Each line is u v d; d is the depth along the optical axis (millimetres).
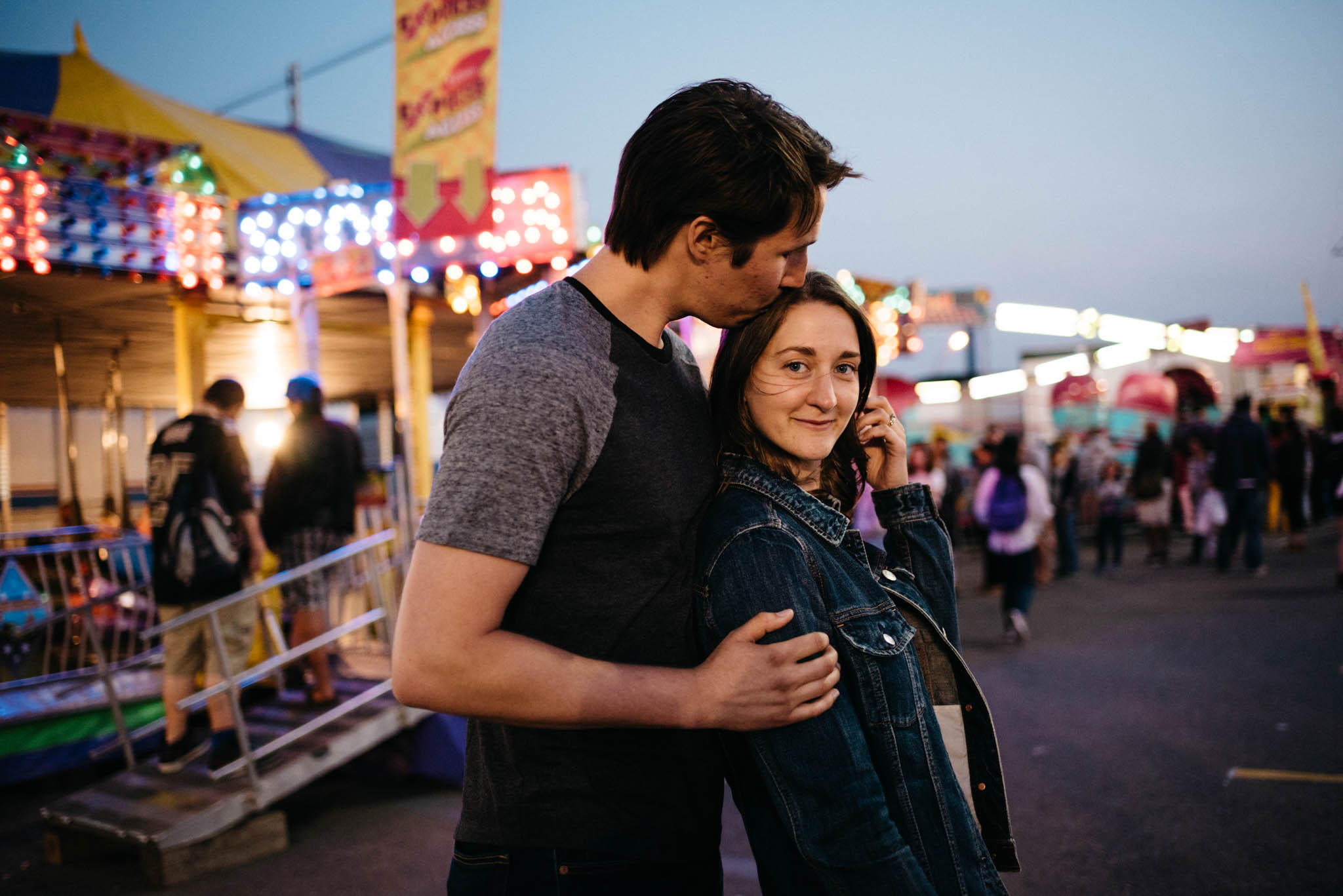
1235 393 20984
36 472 13125
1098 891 2943
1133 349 17203
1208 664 5785
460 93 5016
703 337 5676
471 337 9547
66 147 5453
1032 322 16484
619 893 1251
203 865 3551
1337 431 8555
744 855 3578
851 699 1273
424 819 4062
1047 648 6668
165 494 4094
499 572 1070
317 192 5895
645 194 1214
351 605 5914
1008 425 15734
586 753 1251
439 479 1111
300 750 4012
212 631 3787
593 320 1223
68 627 5426
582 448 1149
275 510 4730
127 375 10727
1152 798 3678
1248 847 3172
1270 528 14852
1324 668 5441
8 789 4859
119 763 5062
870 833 1127
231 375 10664
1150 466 11586
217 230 5863
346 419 15383
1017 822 3555
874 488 1689
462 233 5008
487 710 1059
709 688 1106
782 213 1188
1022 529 6918
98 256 5457
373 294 7203
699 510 1299
